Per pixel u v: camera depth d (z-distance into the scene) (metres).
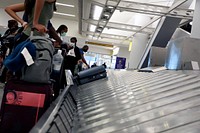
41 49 1.91
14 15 2.21
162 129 1.38
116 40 17.70
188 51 5.39
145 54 10.55
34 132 1.10
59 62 2.90
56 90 2.84
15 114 1.88
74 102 2.89
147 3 8.09
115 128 1.61
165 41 9.67
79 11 10.23
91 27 13.30
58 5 13.48
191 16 8.18
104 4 8.06
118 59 15.43
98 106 2.49
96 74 5.23
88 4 8.49
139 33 13.38
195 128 1.26
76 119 2.07
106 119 1.89
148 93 2.52
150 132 1.38
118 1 7.50
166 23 9.15
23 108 1.89
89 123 1.87
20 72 1.91
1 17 15.39
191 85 2.41
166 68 6.18
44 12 2.14
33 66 1.87
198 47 5.42
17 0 13.66
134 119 1.71
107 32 15.27
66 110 1.99
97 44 18.86
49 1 2.16
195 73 3.33
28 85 1.90
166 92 2.36
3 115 1.87
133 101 2.33
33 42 1.92
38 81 1.90
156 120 1.57
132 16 12.60
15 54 1.88
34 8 2.06
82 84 5.03
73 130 1.72
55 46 2.77
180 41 5.59
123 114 1.92
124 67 15.39
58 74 2.87
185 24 10.61
